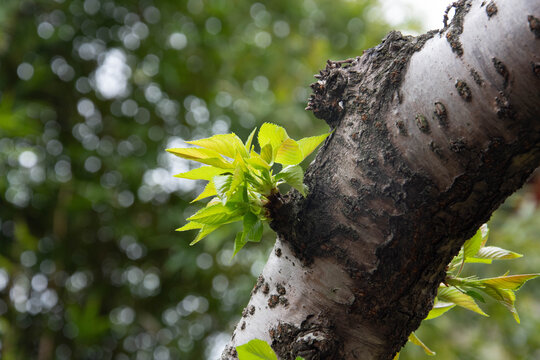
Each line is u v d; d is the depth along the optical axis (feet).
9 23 10.38
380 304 4.22
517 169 4.09
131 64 11.23
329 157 4.27
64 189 10.66
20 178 10.25
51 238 10.92
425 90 4.14
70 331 10.64
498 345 10.98
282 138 4.23
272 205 4.26
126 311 11.19
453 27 4.14
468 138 4.07
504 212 10.96
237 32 11.87
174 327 11.27
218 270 11.09
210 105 11.25
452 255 4.24
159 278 11.32
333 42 12.46
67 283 10.85
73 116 11.14
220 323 11.21
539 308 11.35
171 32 11.35
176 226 10.79
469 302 4.68
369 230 4.19
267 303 4.33
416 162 4.14
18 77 10.67
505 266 10.01
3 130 9.41
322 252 4.24
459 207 4.14
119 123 11.25
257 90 11.40
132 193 11.21
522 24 4.00
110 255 11.37
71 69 11.16
